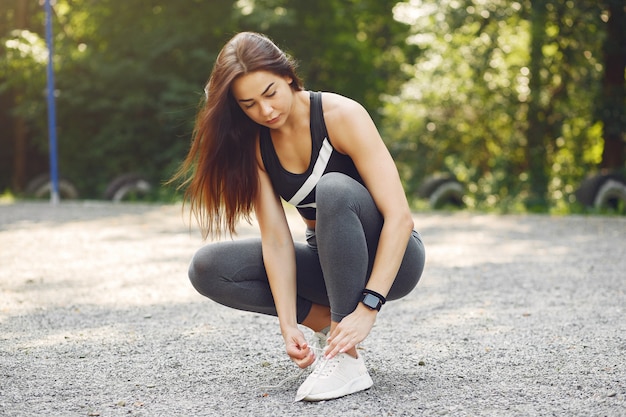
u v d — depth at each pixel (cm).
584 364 265
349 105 229
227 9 1416
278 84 219
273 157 235
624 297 397
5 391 245
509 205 1096
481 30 1177
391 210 223
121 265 541
